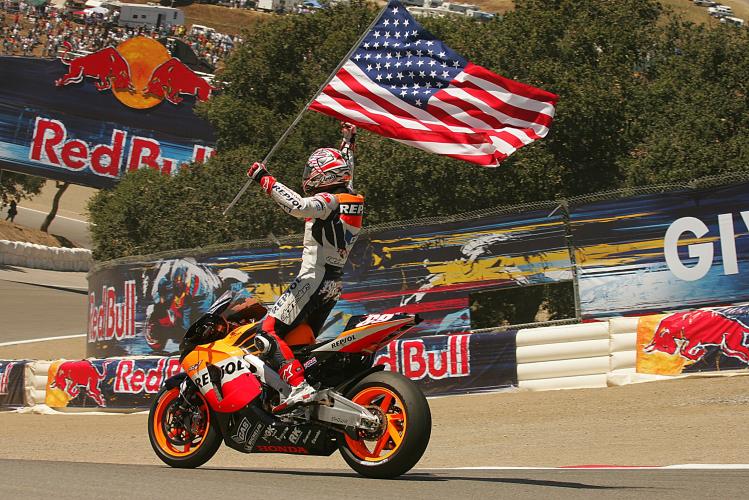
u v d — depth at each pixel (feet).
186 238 257.55
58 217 605.31
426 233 137.90
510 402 117.60
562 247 131.13
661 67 261.24
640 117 228.84
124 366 145.69
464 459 81.51
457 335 128.57
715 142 219.00
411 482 54.39
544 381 122.93
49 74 390.01
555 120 214.07
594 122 214.90
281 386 58.75
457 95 100.42
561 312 171.73
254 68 281.13
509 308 173.37
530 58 226.79
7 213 581.12
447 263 136.67
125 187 283.59
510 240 133.80
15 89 389.80
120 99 390.63
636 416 100.17
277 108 285.23
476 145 100.12
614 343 121.49
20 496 46.39
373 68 102.37
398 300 139.03
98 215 303.68
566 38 230.07
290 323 59.16
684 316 118.32
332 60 263.90
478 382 126.31
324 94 101.81
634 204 128.26
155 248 263.29
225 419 61.52
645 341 120.06
